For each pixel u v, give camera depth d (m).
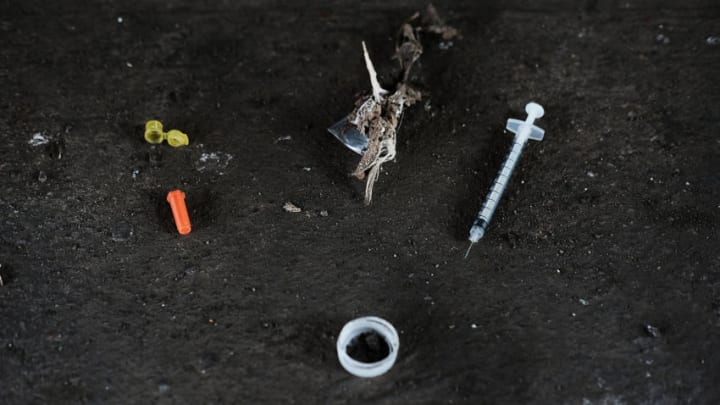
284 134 2.17
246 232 1.92
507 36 2.47
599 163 2.10
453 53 2.41
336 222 1.94
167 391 1.62
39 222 1.93
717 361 1.68
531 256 1.88
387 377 1.65
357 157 2.11
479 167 2.08
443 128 2.18
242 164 2.08
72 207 1.97
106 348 1.69
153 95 2.27
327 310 1.76
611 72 2.36
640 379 1.65
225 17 2.53
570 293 1.80
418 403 1.60
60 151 2.09
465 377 1.64
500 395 1.62
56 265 1.84
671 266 1.86
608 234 1.93
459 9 2.57
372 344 1.68
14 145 2.11
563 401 1.61
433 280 1.82
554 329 1.73
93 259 1.86
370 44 2.45
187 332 1.72
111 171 2.05
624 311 1.77
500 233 1.93
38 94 2.25
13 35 2.44
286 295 1.79
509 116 2.22
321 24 2.51
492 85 2.31
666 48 2.43
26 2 2.51
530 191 2.03
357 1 2.57
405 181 2.04
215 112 2.22
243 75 2.34
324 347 1.70
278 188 2.02
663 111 2.23
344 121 2.19
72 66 2.35
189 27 2.50
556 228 1.94
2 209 1.95
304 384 1.63
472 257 1.87
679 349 1.70
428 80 2.32
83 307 1.76
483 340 1.71
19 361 1.66
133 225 1.93
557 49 2.43
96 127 2.17
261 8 2.56
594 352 1.69
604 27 2.50
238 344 1.70
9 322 1.73
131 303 1.77
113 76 2.32
